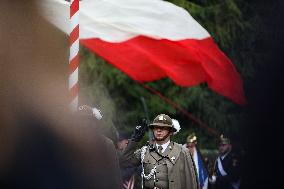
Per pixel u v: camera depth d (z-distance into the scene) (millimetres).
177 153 21000
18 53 6406
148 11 22484
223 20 46750
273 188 7723
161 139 20969
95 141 6090
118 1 22453
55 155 5527
